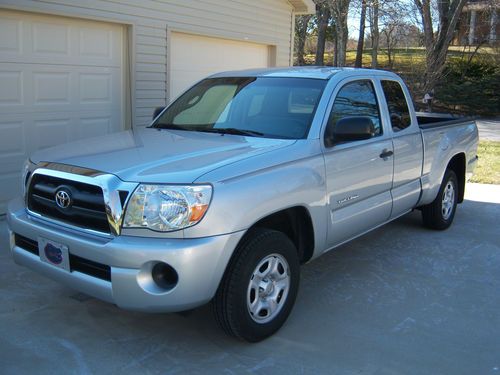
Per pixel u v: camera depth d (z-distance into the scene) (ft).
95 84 26.37
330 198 13.87
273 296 12.44
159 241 10.48
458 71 102.83
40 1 22.75
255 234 11.80
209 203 10.64
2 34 22.00
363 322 13.64
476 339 12.96
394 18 88.94
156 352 11.89
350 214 14.85
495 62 102.68
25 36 22.88
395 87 18.10
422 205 20.35
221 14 33.30
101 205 10.90
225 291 11.37
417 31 93.35
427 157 19.16
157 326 13.05
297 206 12.74
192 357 11.72
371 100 16.57
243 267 11.38
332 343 12.51
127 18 27.04
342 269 17.34
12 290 14.76
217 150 12.52
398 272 17.21
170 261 10.33
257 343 12.35
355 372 11.33
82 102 25.82
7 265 16.46
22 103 23.15
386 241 20.34
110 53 26.91
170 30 29.81
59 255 11.48
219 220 10.71
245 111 15.30
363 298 15.12
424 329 13.37
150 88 29.17
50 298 14.37
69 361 11.43
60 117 24.89
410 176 18.10
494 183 32.04
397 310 14.42
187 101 17.13
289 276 12.78
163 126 16.16
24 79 23.09
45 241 11.73
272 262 12.30
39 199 12.17
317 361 11.71
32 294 14.57
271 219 13.01
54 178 11.84
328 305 14.58
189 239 10.53
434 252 19.22
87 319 13.29
